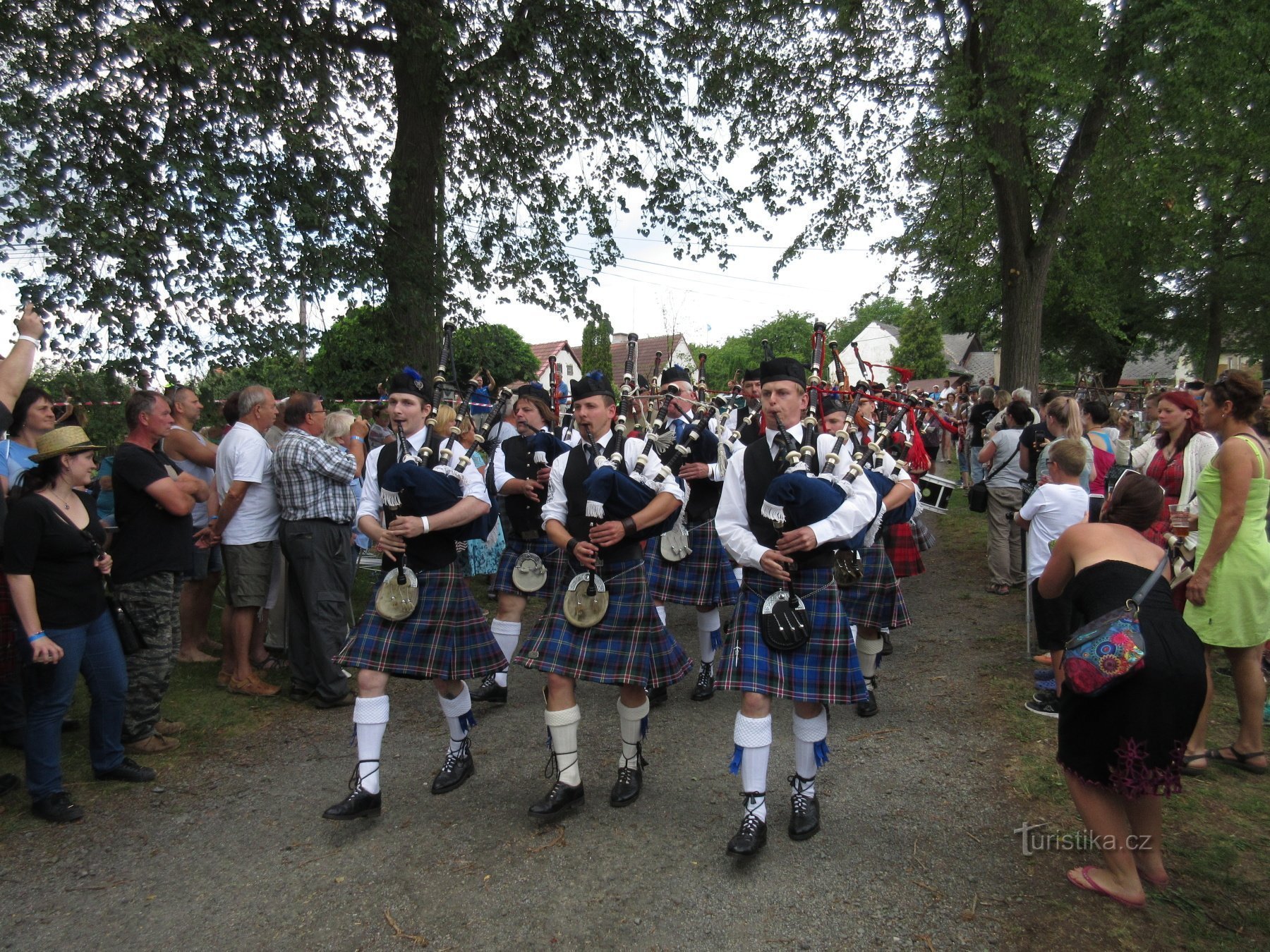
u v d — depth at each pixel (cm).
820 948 215
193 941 224
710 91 880
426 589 295
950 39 956
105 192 571
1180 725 216
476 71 725
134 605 336
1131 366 3666
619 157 873
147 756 344
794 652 258
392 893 244
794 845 264
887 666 446
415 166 717
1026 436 544
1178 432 380
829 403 380
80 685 433
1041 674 377
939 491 506
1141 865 235
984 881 240
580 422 298
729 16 852
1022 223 1047
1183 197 1037
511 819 287
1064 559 253
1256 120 943
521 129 807
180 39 543
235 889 248
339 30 730
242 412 411
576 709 286
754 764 254
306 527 392
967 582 629
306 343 630
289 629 414
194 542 416
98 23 612
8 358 286
